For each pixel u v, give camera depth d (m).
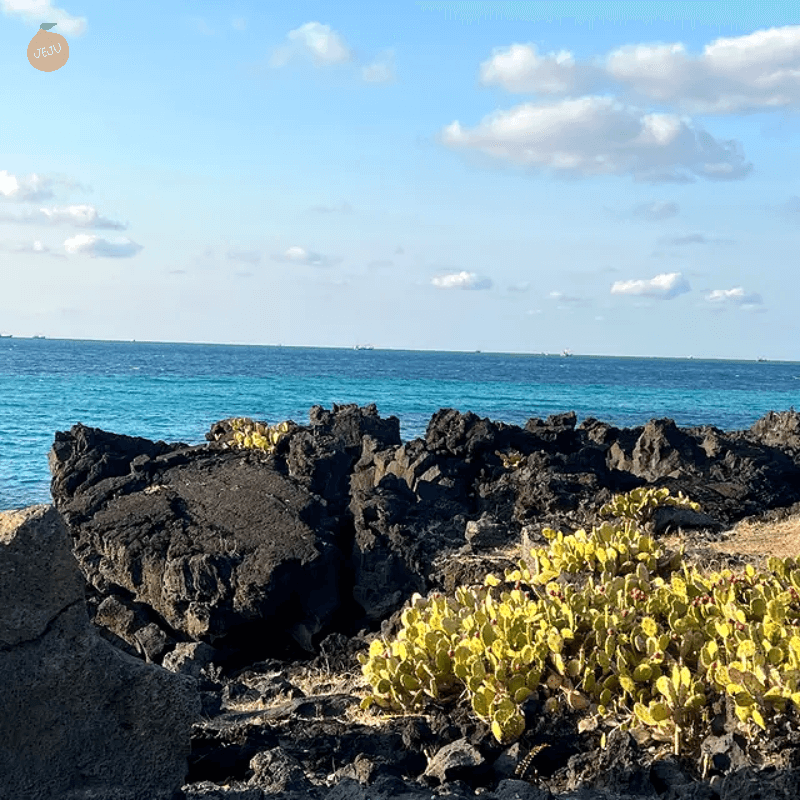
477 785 7.59
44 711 6.41
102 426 54.19
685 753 7.89
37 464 38.72
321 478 20.41
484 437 22.52
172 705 6.72
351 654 13.41
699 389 124.12
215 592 15.17
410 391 99.06
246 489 18.20
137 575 16.02
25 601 6.39
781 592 10.04
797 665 7.99
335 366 165.12
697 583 10.59
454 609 10.79
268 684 11.38
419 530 17.52
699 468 22.66
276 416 63.81
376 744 8.35
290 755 8.10
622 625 9.22
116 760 6.60
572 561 12.20
